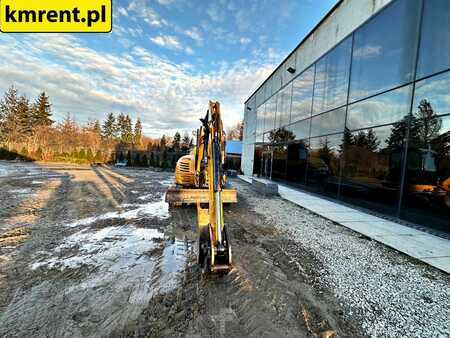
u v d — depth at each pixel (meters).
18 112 33.00
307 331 2.08
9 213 5.41
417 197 5.37
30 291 2.49
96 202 6.94
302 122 10.95
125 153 29.78
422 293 2.75
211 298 2.50
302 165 10.78
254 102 18.48
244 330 2.06
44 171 16.12
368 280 3.01
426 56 5.30
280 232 4.86
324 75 9.27
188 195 6.18
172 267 3.14
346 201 7.73
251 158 19.16
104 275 2.88
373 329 2.13
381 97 6.54
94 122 49.59
